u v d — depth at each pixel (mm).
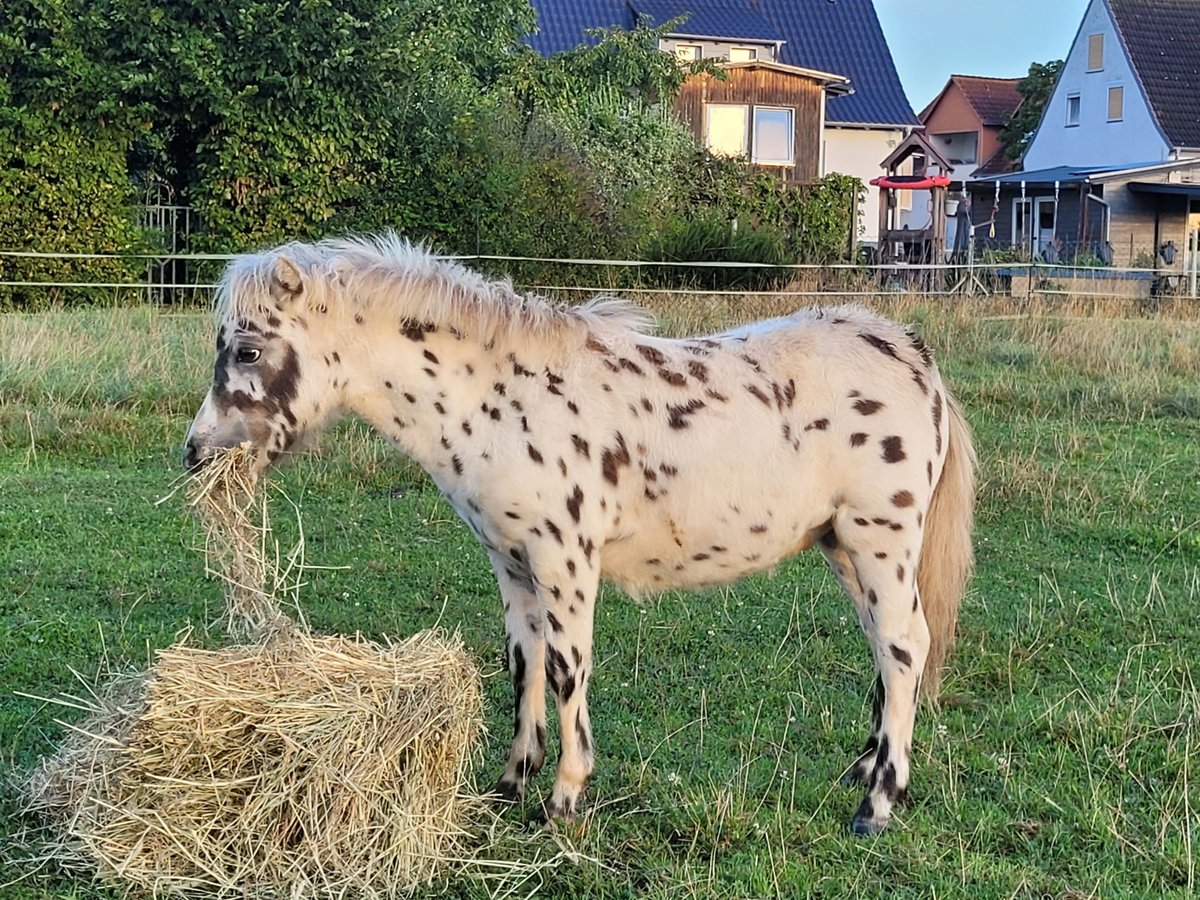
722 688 5730
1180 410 11945
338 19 18297
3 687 5391
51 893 3883
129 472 9203
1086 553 7930
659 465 4449
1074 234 33562
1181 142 35938
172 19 18234
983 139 50500
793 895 4000
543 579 4398
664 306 15383
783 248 20328
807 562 7668
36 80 17266
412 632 6340
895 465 4547
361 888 3945
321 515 8375
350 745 3947
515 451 4344
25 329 12555
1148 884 4051
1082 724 5246
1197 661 6039
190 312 16016
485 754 5012
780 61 39750
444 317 4398
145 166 19672
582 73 26406
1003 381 12781
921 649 4617
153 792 3949
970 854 4250
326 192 18625
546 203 18859
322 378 4441
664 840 4332
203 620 6324
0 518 7879
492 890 4039
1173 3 39438
